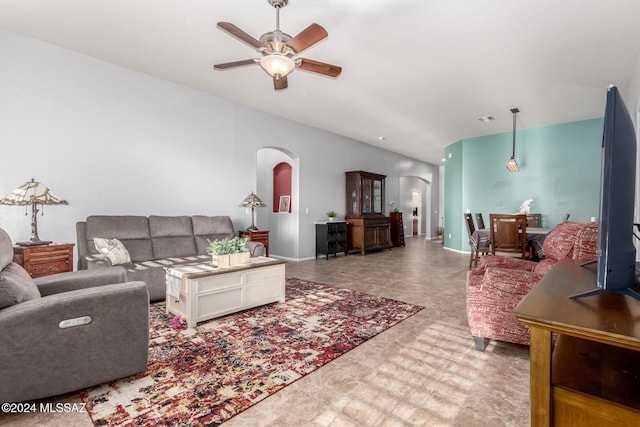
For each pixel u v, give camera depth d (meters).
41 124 3.31
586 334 0.80
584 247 1.88
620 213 1.07
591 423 0.83
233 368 1.94
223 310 2.83
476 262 5.24
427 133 6.84
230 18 2.74
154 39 3.15
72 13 2.75
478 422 1.44
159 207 4.20
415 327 2.62
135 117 3.96
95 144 3.66
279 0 2.43
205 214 4.67
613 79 3.87
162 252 3.83
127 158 3.91
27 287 1.61
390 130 6.62
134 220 3.75
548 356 0.88
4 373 1.41
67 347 1.54
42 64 3.30
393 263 5.89
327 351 2.18
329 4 2.50
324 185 6.78
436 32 2.89
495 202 6.77
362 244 7.04
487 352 2.17
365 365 1.99
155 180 4.16
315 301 3.38
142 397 1.64
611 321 0.84
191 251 4.09
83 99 3.57
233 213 5.03
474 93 4.41
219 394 1.67
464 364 1.99
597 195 5.60
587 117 5.53
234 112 5.00
